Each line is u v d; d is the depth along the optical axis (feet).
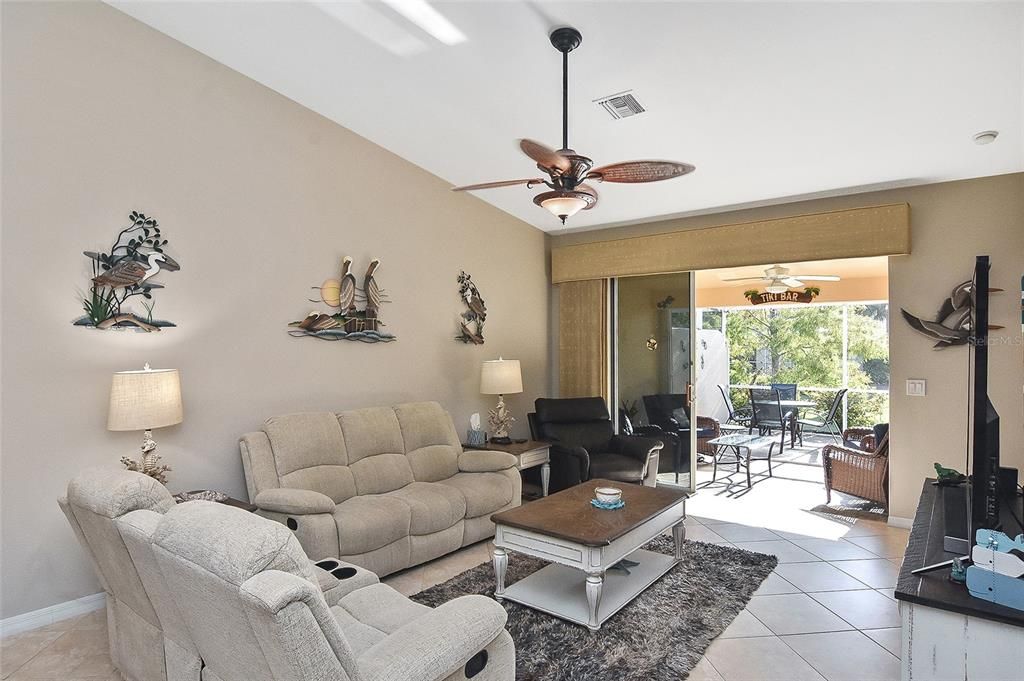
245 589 4.23
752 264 16.88
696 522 15.34
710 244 17.63
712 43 9.54
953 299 14.12
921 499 10.21
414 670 4.98
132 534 5.65
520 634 9.10
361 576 8.04
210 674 5.83
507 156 15.34
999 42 9.04
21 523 9.32
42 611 9.53
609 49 9.87
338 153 14.11
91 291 10.04
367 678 4.76
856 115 11.58
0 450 9.11
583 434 17.93
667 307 19.29
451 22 9.75
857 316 27.30
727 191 16.08
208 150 11.65
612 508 10.84
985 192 14.05
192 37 11.09
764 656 8.56
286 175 13.01
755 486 19.58
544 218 19.85
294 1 9.81
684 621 9.57
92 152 10.07
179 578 5.10
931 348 14.51
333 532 10.27
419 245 16.19
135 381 9.69
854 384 27.32
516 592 10.45
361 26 10.28
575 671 8.11
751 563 12.16
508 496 14.11
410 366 15.87
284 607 4.10
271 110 12.75
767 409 25.32
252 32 10.80
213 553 4.63
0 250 9.11
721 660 8.45
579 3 8.78
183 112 11.27
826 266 23.06
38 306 9.48
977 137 12.12
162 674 6.64
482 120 13.24
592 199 9.96
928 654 6.05
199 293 11.48
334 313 13.94
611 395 20.48
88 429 10.02
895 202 15.11
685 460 18.75
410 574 11.74
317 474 11.93
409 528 11.62
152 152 10.83
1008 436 13.56
